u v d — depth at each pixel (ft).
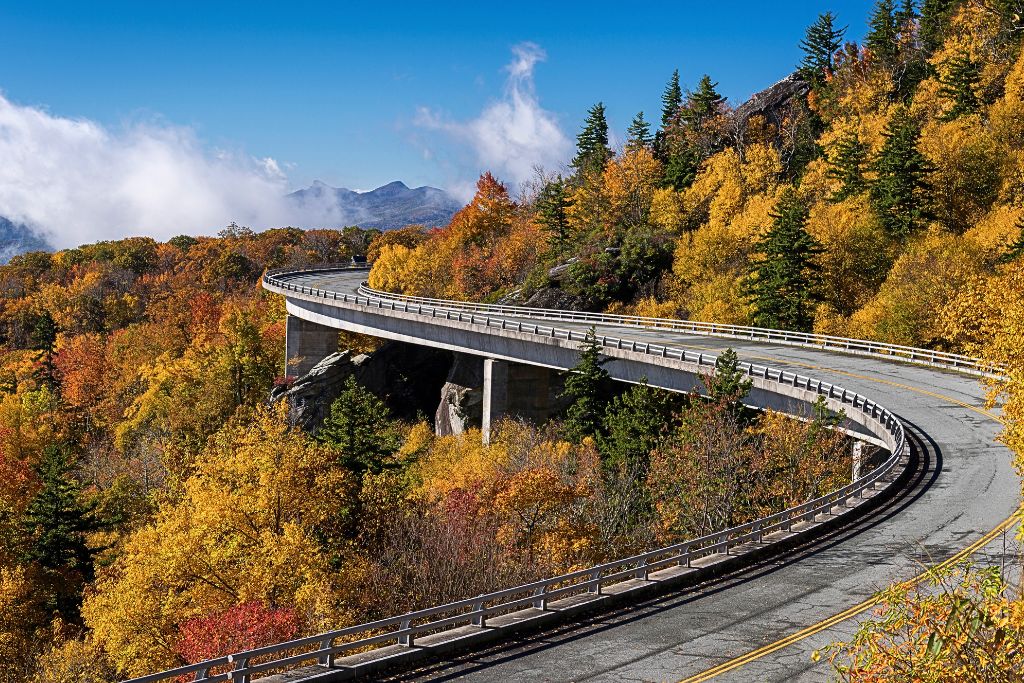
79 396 383.86
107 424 348.38
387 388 308.40
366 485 130.82
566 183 458.91
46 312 489.67
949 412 139.13
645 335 229.25
